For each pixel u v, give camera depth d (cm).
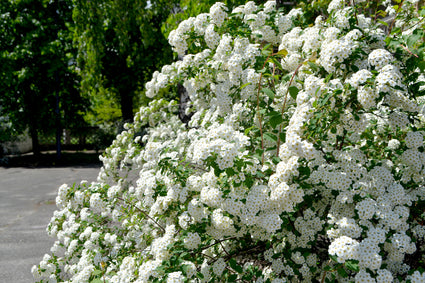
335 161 220
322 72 224
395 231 203
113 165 383
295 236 224
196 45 312
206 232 224
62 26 1527
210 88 321
